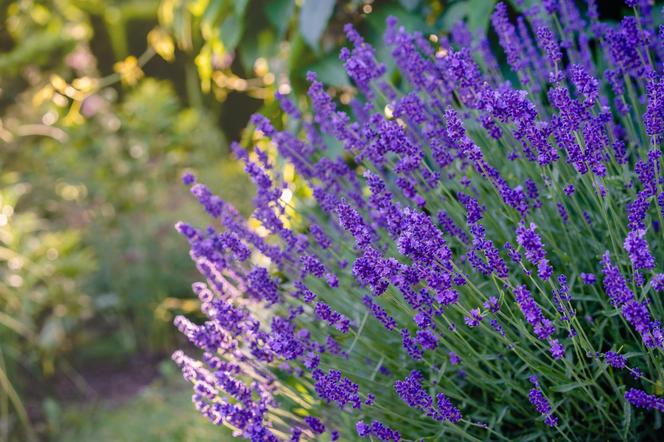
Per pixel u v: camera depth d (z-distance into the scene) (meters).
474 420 0.86
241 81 1.82
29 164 2.82
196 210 2.71
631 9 1.15
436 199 0.91
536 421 0.81
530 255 0.69
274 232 0.91
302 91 1.33
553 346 0.71
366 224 0.91
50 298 2.41
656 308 0.81
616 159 0.87
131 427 1.91
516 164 0.92
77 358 2.55
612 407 0.82
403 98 0.89
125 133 2.96
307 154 1.00
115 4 2.63
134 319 2.75
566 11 1.03
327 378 0.78
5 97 2.82
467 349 0.83
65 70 2.81
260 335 0.85
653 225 0.84
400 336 0.91
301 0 1.34
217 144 2.80
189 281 2.68
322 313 0.80
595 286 0.85
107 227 2.76
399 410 0.88
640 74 0.88
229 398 0.91
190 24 1.65
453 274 0.75
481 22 1.12
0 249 2.26
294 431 0.83
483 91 0.76
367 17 1.25
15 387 2.24
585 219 0.84
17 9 2.75
